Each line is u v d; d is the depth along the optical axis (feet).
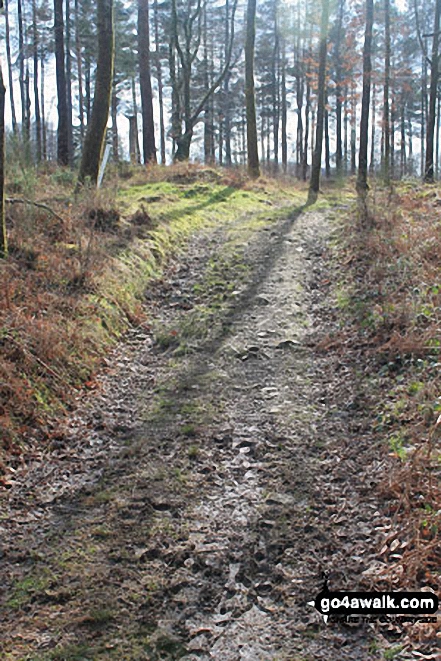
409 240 30.73
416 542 11.73
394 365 20.48
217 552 12.70
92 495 14.90
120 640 10.38
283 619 10.85
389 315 23.82
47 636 10.44
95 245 28.73
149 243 34.88
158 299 30.04
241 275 32.99
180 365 23.16
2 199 24.56
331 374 21.54
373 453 16.06
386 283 27.09
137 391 21.12
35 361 19.61
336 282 30.94
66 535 13.33
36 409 18.02
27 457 16.34
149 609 11.12
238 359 23.41
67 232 29.86
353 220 40.24
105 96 42.09
